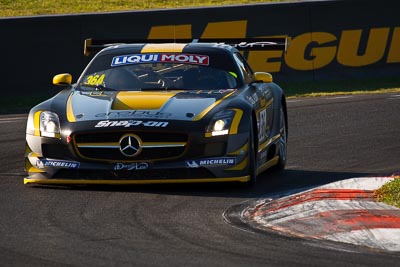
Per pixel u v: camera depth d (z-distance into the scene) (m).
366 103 55.66
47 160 30.05
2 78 58.53
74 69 60.19
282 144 36.34
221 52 34.84
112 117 29.91
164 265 19.88
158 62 34.19
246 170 30.16
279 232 23.44
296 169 35.59
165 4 87.62
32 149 30.47
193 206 27.12
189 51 34.78
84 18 60.25
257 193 29.62
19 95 58.91
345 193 27.73
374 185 28.91
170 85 33.09
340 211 25.16
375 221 24.09
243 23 62.91
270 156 34.84
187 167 29.34
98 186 30.61
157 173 29.33
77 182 29.75
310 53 64.25
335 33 64.62
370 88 63.56
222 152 29.73
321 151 39.84
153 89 32.97
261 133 33.16
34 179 30.30
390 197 26.66
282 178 33.34
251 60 63.25
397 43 66.00
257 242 22.23
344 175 33.88
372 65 65.62
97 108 30.73
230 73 33.94
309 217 24.77
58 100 32.03
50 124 30.25
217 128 29.70
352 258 20.64
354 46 65.12
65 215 25.67
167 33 61.84
